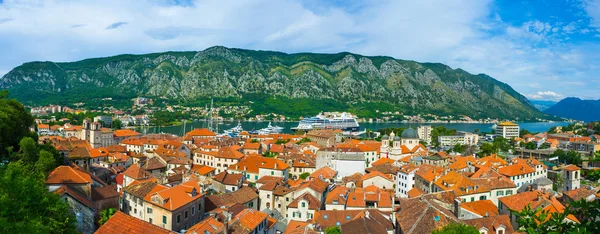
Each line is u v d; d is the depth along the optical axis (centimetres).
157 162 18500
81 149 17888
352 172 19575
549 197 10344
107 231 5756
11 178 5991
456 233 6525
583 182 17838
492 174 13875
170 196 9869
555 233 2403
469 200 12406
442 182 13325
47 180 9369
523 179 16812
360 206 12081
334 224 10362
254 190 14150
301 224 10281
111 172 16750
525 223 2631
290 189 13950
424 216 7794
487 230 8194
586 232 2266
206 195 12400
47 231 5194
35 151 11338
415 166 16688
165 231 5531
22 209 5462
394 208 11081
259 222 9331
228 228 8462
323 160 19875
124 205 11019
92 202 9569
